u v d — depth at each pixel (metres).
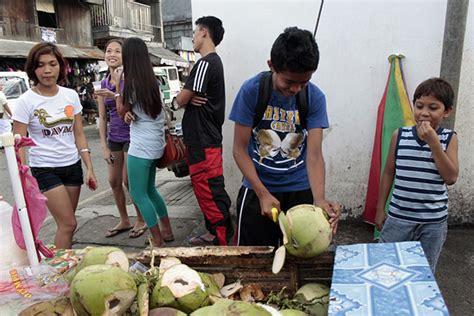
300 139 2.22
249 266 1.71
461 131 3.73
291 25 3.88
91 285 1.26
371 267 1.38
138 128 3.40
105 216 4.84
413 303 1.15
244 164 2.14
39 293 1.44
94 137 12.62
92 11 21.69
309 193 2.28
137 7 24.56
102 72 16.25
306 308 1.51
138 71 3.24
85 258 1.57
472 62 3.57
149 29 26.11
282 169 2.24
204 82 3.20
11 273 1.50
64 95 3.12
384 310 1.13
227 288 1.67
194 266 1.75
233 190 4.30
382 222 2.63
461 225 3.92
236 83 4.11
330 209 1.85
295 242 1.58
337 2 3.74
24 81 12.81
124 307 1.29
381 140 3.77
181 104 3.29
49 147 3.02
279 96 2.10
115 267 1.37
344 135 3.98
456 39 3.32
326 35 3.82
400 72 3.69
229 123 4.17
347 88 3.88
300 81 1.77
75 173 3.20
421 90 2.30
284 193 2.27
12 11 16.55
